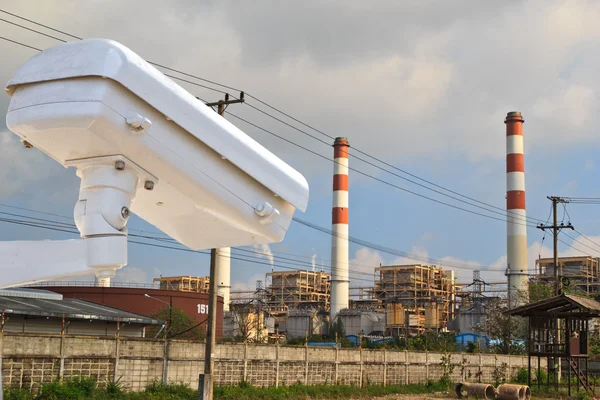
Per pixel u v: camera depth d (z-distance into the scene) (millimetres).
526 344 72562
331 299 113500
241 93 26312
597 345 55469
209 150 6672
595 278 138625
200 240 7738
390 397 33531
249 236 7465
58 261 6395
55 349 23781
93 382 24156
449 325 123250
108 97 5980
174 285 159125
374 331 115625
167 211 7371
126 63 5992
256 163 6891
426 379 40594
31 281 6387
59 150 6492
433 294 137625
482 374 44906
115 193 6484
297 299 147125
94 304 46312
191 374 28203
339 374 35062
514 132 106562
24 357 22875
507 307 74125
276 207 7188
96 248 6402
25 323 35812
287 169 7184
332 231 112188
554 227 50438
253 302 143250
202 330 71375
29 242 6395
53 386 22766
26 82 6047
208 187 6711
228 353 29859
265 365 31375
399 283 137625
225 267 119375
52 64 6020
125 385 25797
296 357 32875
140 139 6262
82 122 5961
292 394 30438
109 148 6340
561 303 34562
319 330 125438
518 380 45281
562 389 38000
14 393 21891
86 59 5941
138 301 69250
